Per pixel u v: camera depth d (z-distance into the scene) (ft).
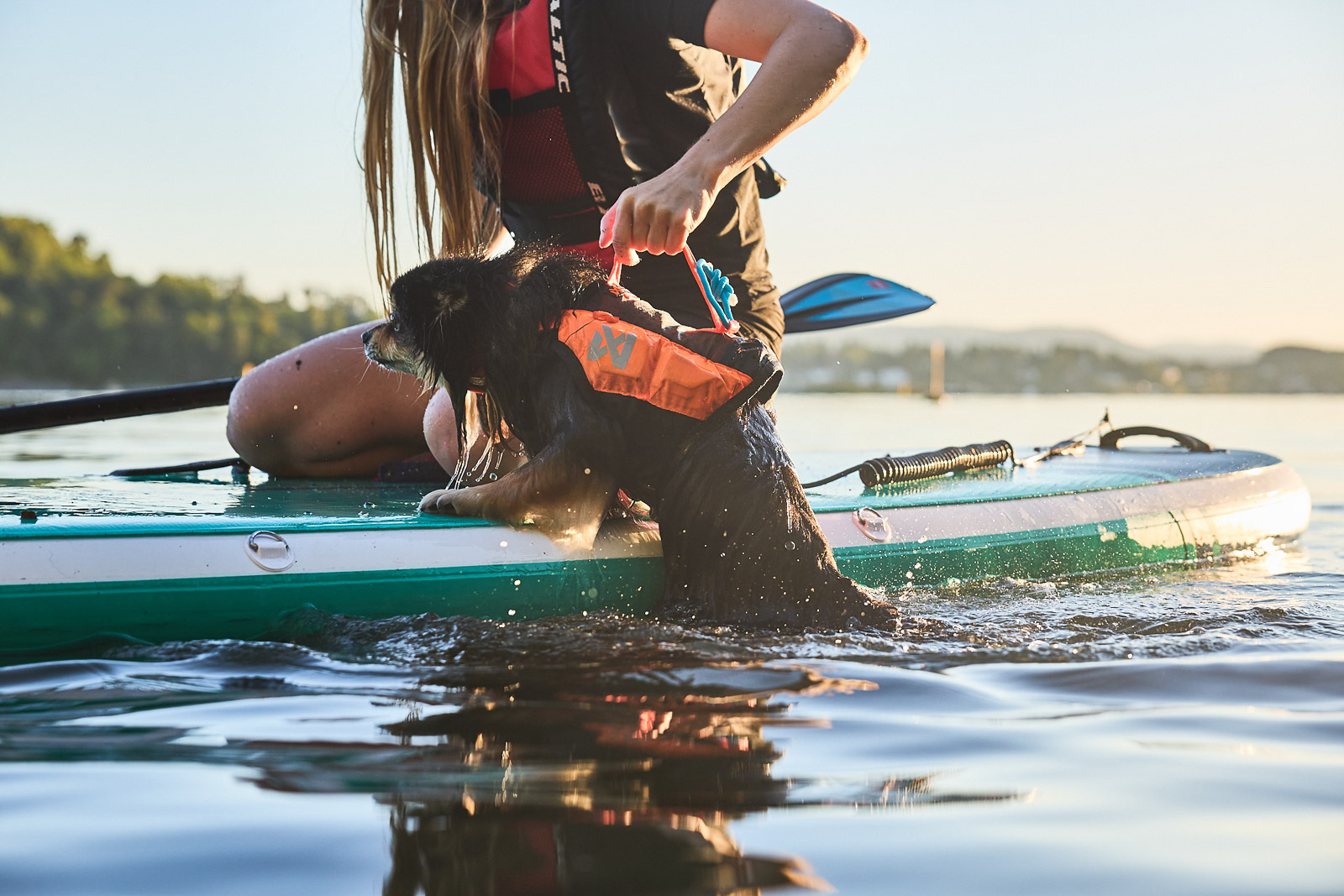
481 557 7.59
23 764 4.73
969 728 5.31
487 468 10.05
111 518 7.66
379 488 10.66
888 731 5.25
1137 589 9.30
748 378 7.55
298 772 4.62
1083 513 10.42
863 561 8.78
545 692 5.91
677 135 8.97
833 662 6.56
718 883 3.56
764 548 7.37
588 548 7.91
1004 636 7.25
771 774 4.63
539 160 9.03
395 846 3.84
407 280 8.16
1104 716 5.55
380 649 6.74
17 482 11.19
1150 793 4.44
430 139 8.87
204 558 7.09
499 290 8.04
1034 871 3.69
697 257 9.30
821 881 3.59
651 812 4.18
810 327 13.20
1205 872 3.67
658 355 7.59
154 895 3.49
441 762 4.77
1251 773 4.68
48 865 3.70
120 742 5.03
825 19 7.64
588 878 3.58
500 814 4.15
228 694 5.88
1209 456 13.85
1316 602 8.61
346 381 11.85
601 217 9.17
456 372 8.20
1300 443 30.66
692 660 6.55
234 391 12.12
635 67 8.59
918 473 11.23
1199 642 7.14
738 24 7.92
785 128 7.57
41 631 6.62
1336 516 15.48
